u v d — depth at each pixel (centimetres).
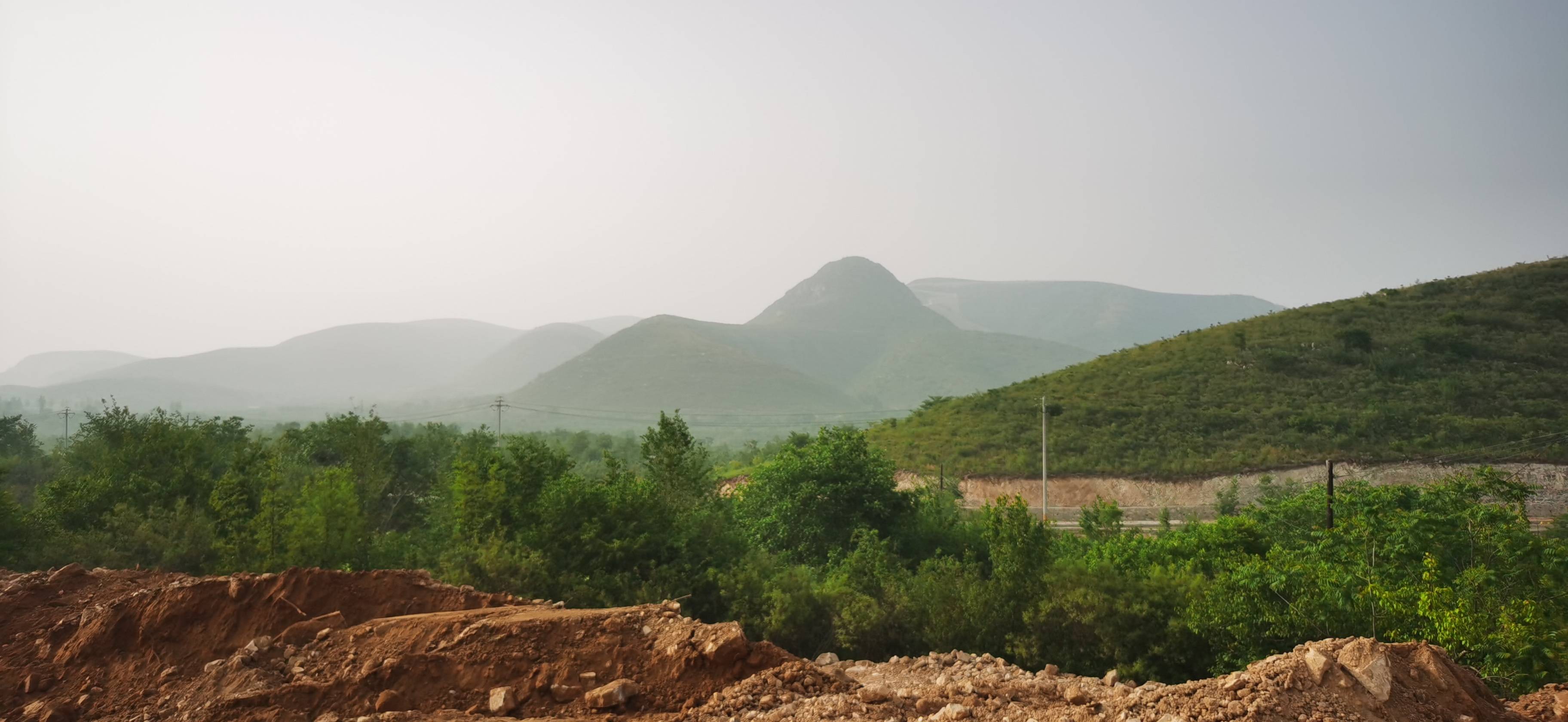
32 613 1019
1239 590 1384
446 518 2358
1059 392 6294
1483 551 1489
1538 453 4344
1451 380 5412
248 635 920
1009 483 4856
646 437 2327
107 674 888
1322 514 2317
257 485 2391
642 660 826
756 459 7475
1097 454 5053
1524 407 4972
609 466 2220
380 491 3044
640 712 763
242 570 1909
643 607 909
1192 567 1853
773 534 2744
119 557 1994
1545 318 6162
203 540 2073
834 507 2698
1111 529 2831
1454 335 6003
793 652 1728
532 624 861
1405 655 732
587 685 795
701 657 816
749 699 769
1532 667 1061
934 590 1720
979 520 2827
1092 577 1623
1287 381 5803
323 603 967
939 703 786
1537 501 4062
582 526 1877
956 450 5350
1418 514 1541
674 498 2170
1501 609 1231
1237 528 2077
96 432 3556
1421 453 4553
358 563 2012
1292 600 1337
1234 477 4616
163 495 2453
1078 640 1569
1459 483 1711
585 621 871
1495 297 6625
